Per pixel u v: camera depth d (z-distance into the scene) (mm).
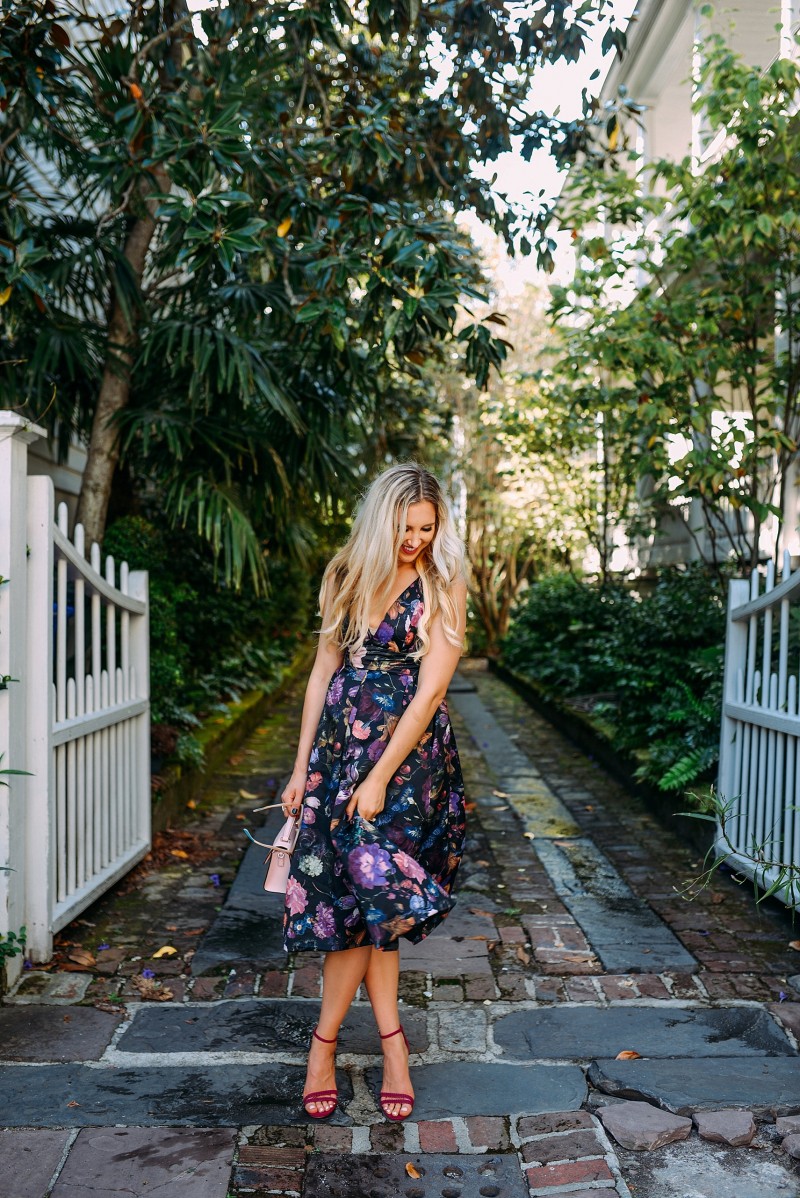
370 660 2400
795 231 5320
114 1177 2074
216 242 4016
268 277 5605
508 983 3129
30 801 3131
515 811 5582
